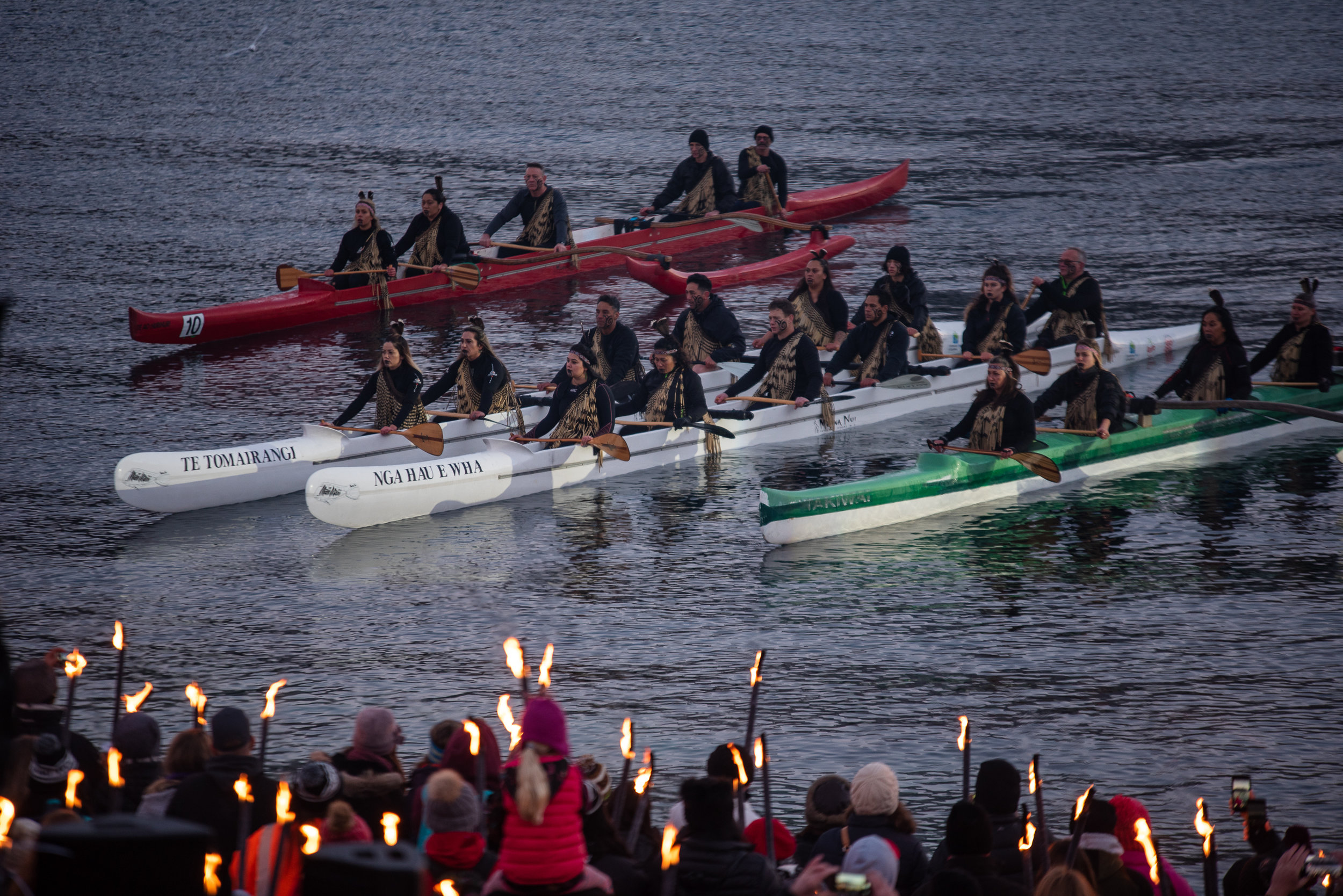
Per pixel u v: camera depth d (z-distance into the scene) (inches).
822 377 2743.6
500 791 960.3
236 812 920.9
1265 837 1055.6
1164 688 1697.8
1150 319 3432.6
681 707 1658.5
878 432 2780.5
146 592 1991.9
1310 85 6643.7
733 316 3014.3
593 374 2480.3
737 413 2657.5
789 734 1592.0
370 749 1015.0
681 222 4183.1
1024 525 2285.9
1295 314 2701.8
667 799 1445.6
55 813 794.8
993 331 2982.3
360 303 3555.6
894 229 4404.5
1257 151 5349.4
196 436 2672.2
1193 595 1982.0
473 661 1780.3
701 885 863.1
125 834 585.9
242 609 1939.0
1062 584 2032.5
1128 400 2564.0
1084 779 1487.5
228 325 3329.2
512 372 3088.1
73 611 1921.8
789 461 2603.3
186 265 3993.6
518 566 2111.2
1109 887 968.9
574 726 1608.0
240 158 5428.2
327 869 607.8
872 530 2278.5
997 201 4704.7
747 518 2319.1
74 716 1615.4
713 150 5526.6
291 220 4525.1
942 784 1478.8
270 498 2423.7
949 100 6427.2
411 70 7253.9
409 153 5531.5
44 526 2245.3
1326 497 2390.5
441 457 2527.1
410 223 4030.5
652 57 7568.9
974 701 1670.8
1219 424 2662.4
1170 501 2386.8
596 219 4301.2
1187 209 4542.3
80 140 5718.5
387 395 2504.9
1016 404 2386.8
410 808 1025.5
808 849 1063.0
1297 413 2529.5
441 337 3378.4
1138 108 6200.8
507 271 3836.1
